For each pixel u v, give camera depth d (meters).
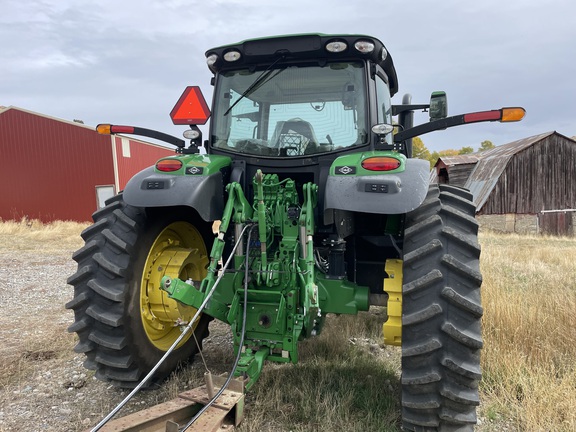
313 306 2.53
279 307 2.78
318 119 3.29
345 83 3.26
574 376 3.23
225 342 4.26
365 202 2.53
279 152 3.34
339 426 2.73
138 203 2.90
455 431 2.41
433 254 2.45
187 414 2.20
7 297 6.42
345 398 2.97
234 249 2.86
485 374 3.36
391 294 2.72
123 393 3.23
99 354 2.94
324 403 2.88
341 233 2.95
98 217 3.19
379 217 3.32
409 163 2.73
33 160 23.00
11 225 17.19
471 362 2.34
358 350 3.96
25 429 2.78
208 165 3.04
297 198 3.08
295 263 2.86
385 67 3.89
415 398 2.41
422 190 2.53
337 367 3.54
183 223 3.52
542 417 2.79
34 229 17.33
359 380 3.32
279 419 2.81
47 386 3.37
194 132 3.39
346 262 3.30
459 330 2.30
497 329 3.79
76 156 23.00
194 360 3.76
